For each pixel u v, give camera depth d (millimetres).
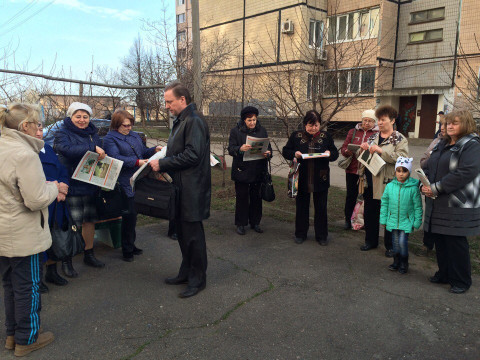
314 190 4539
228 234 5105
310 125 4539
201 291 3459
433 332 2820
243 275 3812
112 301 3270
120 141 3988
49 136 5816
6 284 2566
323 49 6617
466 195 3230
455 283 3436
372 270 3947
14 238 2389
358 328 2869
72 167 3771
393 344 2672
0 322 2941
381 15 17703
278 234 5133
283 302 3264
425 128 19484
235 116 8219
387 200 3879
